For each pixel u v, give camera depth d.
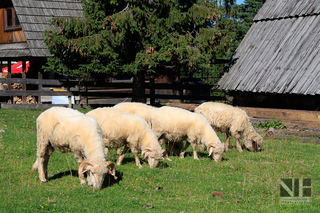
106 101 23.88
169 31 18.33
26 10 21.08
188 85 23.56
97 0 18.22
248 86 17.19
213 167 9.17
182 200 6.87
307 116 14.60
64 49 17.77
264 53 18.14
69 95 20.00
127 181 7.71
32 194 6.77
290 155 10.80
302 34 17.44
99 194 6.87
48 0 22.50
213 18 18.27
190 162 9.60
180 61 17.50
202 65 17.48
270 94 17.33
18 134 12.20
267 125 15.12
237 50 19.86
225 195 7.17
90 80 21.61
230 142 13.09
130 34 17.56
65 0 23.23
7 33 22.48
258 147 11.48
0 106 19.14
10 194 6.67
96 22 17.70
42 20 21.27
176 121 9.79
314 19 17.62
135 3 17.27
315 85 14.84
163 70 19.31
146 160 9.53
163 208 6.38
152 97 21.64
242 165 9.38
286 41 17.81
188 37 17.92
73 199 6.61
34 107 19.47
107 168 6.95
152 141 8.80
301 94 15.94
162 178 8.01
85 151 7.15
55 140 7.26
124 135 8.66
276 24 19.20
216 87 18.70
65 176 7.96
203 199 6.92
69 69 18.16
